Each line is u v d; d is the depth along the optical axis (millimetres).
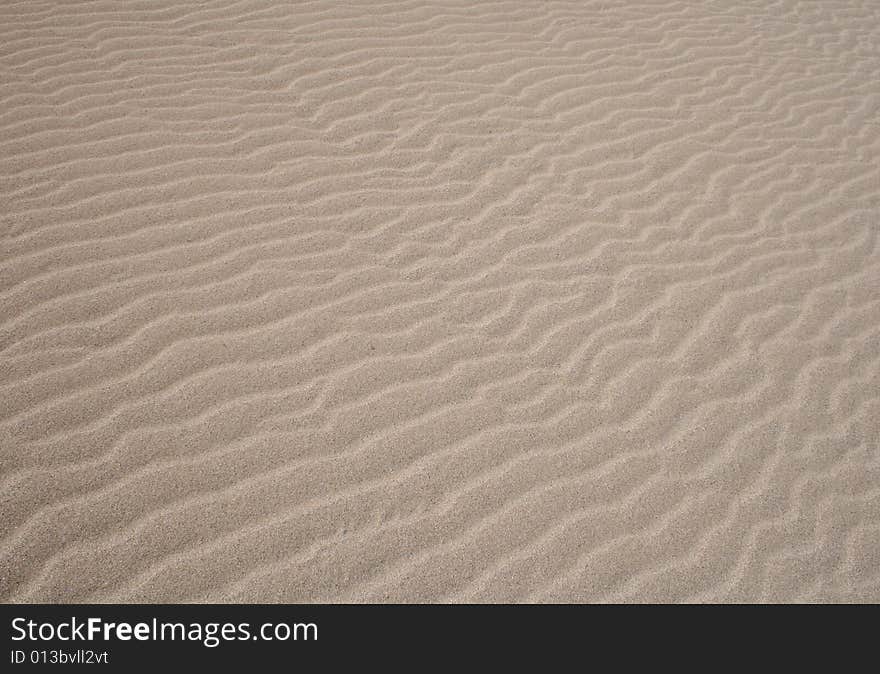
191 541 3113
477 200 5363
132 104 5688
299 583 3049
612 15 8609
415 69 6812
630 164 6055
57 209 4625
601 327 4477
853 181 6332
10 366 3660
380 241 4859
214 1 7285
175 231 4637
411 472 3514
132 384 3686
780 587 3297
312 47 6859
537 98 6715
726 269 5117
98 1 6961
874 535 3570
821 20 9570
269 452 3496
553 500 3492
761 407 4133
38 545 3012
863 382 4391
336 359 4012
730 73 7828
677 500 3580
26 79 5754
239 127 5680
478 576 3166
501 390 3986
